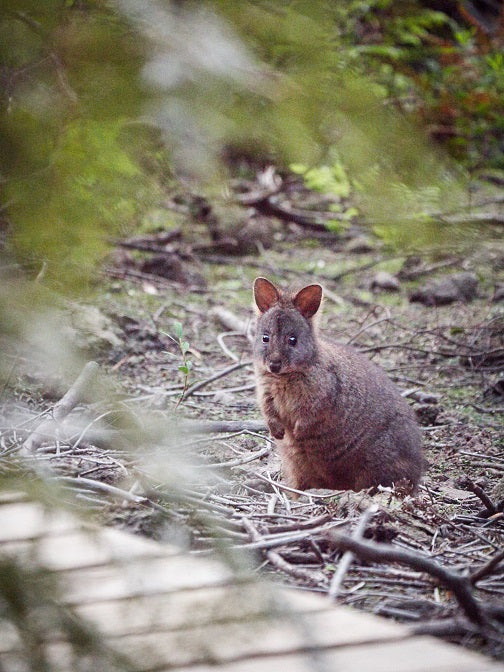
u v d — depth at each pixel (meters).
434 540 8.61
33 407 11.10
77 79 3.24
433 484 11.38
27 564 3.78
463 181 4.15
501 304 20.27
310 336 11.09
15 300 3.37
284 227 24.86
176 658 4.07
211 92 3.20
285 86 3.21
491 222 5.57
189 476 4.61
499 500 10.42
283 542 7.61
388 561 6.94
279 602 4.24
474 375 16.66
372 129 3.36
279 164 4.00
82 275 3.58
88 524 4.57
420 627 6.27
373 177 3.60
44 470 7.02
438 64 23.83
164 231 22.61
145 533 7.52
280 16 3.14
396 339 18.30
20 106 3.28
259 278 11.73
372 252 23.84
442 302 20.41
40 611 3.65
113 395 4.16
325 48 3.22
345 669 5.38
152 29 3.13
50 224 3.40
